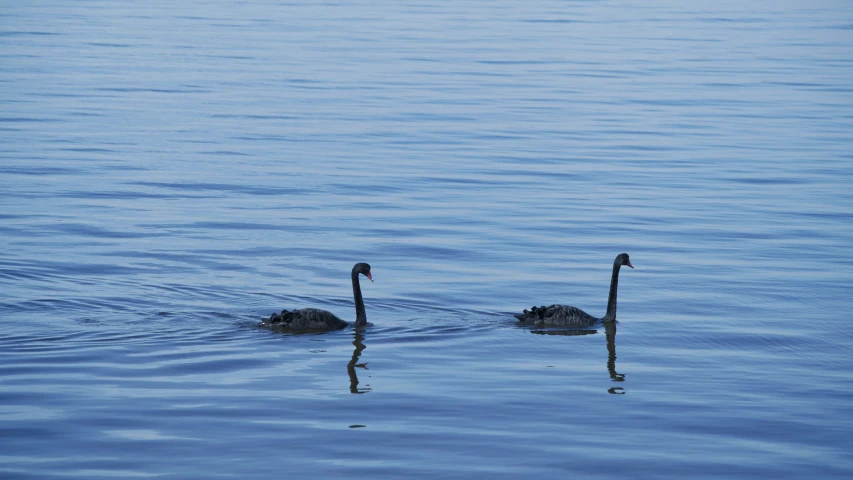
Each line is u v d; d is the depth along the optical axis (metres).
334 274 27.16
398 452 16.38
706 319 23.89
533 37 87.44
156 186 36.94
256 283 26.08
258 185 37.47
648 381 19.73
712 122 52.50
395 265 28.16
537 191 37.44
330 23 94.50
